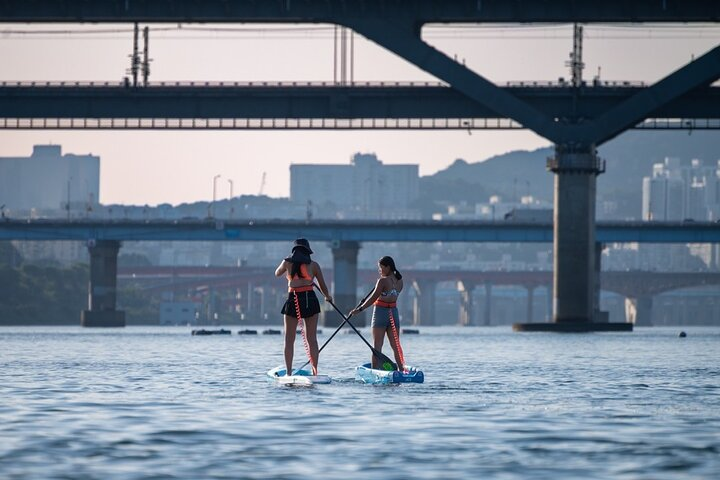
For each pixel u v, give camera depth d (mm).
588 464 32031
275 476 30047
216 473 30469
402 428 39375
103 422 40969
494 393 54000
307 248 58219
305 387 55938
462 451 34312
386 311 60000
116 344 153750
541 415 43781
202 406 46656
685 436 37812
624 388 58781
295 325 58156
